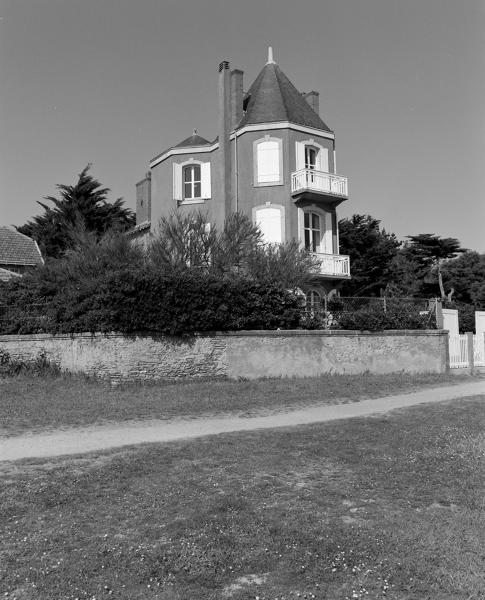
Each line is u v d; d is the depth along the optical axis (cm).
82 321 1662
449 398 1477
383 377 1867
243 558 478
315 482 700
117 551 492
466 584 437
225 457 820
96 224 3991
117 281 1609
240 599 416
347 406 1365
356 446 888
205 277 1728
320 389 1583
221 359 1722
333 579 447
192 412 1267
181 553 486
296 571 458
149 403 1331
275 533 532
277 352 1806
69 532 537
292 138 2730
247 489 665
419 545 505
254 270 1925
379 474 727
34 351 1834
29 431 1054
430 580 444
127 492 656
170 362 1648
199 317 1683
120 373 1584
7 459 821
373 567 464
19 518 577
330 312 1981
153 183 3120
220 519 566
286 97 2845
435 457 808
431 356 2089
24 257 3228
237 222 2012
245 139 2747
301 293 2039
